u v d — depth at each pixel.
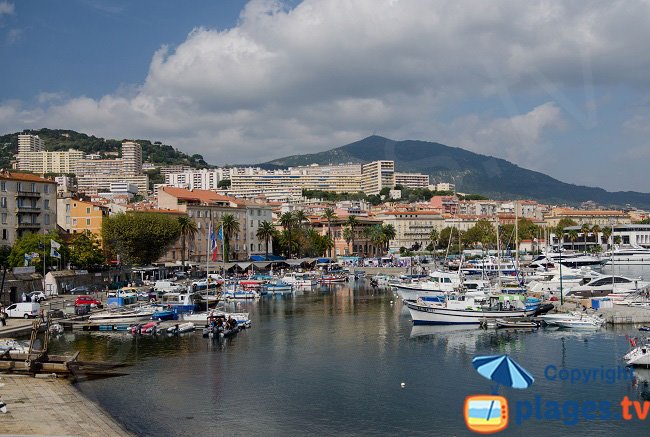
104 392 62.69
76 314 111.75
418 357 78.00
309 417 55.00
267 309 131.88
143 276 177.00
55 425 51.03
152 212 199.00
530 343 85.44
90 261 161.38
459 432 50.66
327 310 128.62
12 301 125.75
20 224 160.12
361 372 70.56
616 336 89.81
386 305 137.00
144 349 85.19
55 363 69.81
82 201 195.25
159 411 56.69
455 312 103.06
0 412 54.03
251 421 54.16
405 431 51.19
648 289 130.88
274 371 71.62
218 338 93.75
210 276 183.88
